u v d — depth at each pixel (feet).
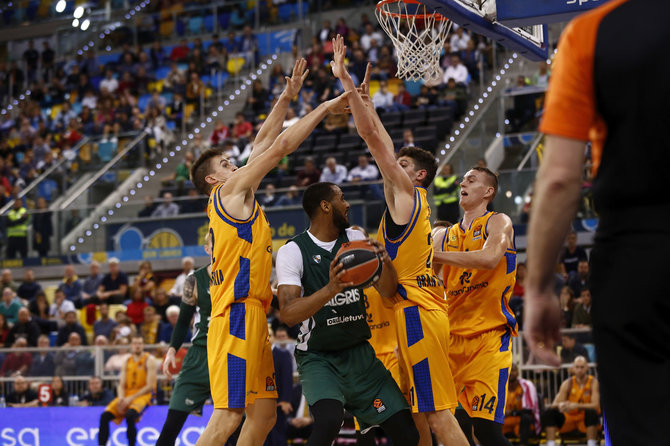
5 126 69.15
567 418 26.55
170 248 46.37
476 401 14.89
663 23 5.37
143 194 54.03
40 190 53.11
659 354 5.32
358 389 13.38
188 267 39.55
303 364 13.82
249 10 72.84
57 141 64.13
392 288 13.30
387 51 59.82
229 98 64.59
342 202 14.08
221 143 56.85
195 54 67.77
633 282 5.37
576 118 5.56
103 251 47.73
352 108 13.15
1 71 76.02
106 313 37.83
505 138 45.39
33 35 81.10
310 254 13.93
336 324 13.55
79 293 43.62
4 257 49.70
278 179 48.44
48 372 32.09
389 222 13.69
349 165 49.44
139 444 27.73
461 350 15.26
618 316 5.41
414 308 13.44
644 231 5.42
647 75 5.35
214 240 13.71
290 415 28.58
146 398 27.63
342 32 62.69
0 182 58.34
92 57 73.36
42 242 49.01
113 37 76.18
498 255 14.69
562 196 5.49
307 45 68.59
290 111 55.26
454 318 15.48
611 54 5.46
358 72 58.29
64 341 36.04
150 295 41.16
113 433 27.91
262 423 14.08
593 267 5.72
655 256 5.32
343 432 28.30
